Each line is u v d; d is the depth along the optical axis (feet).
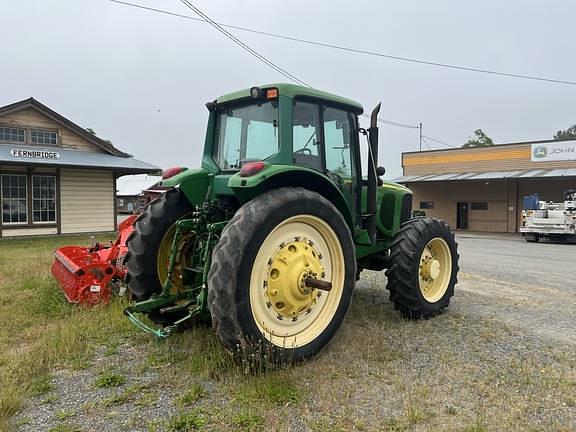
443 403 9.18
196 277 12.67
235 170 12.96
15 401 8.89
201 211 12.39
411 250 14.65
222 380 9.96
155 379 10.18
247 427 8.14
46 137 50.62
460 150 78.64
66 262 17.47
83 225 51.13
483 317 15.65
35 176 47.26
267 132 12.20
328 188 12.19
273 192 10.83
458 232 73.92
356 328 13.96
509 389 9.83
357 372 10.59
